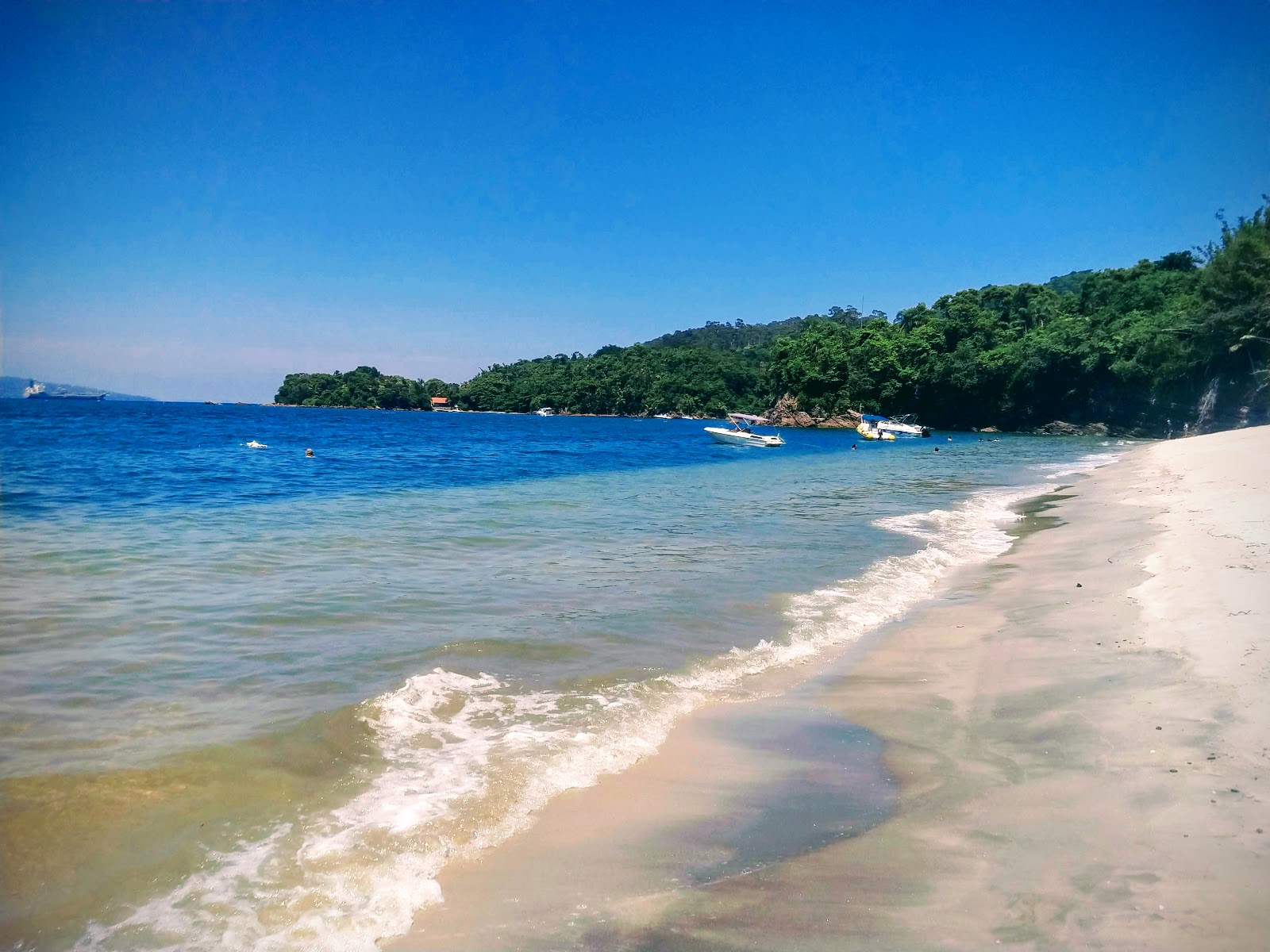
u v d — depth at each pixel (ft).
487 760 17.92
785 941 11.51
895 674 24.64
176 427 217.77
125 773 16.72
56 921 12.01
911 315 384.47
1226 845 13.00
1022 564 41.06
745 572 38.99
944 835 14.51
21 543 44.11
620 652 26.13
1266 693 18.99
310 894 12.80
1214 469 80.84
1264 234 207.41
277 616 29.60
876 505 69.36
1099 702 20.16
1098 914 11.50
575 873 13.56
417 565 39.81
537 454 154.71
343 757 17.92
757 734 19.95
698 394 524.11
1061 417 293.64
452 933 11.91
